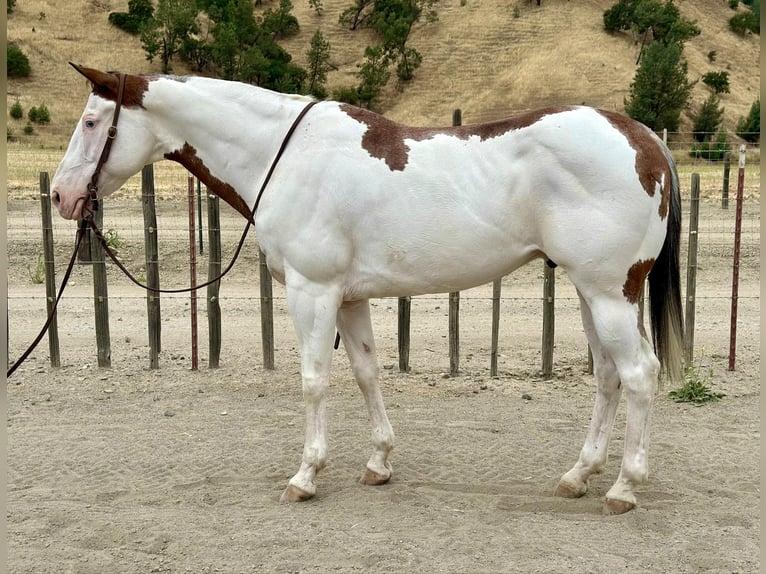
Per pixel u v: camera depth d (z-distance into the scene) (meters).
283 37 72.81
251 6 66.75
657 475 4.70
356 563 3.62
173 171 21.11
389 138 4.14
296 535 3.91
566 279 11.80
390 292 4.21
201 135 4.46
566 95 57.03
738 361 7.47
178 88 4.45
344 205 4.08
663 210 3.93
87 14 69.25
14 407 6.30
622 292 3.90
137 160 4.47
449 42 68.50
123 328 9.11
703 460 4.94
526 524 4.03
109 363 7.46
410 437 5.48
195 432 5.66
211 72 64.00
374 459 4.65
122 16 68.00
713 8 78.25
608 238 3.80
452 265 4.07
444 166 4.03
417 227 4.03
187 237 13.23
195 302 7.29
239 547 3.79
